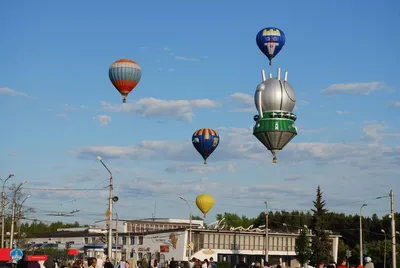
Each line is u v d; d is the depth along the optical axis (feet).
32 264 68.13
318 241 342.44
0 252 137.59
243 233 341.00
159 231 339.16
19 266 68.13
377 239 474.90
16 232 299.99
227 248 334.44
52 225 581.53
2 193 224.12
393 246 198.39
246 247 341.62
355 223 488.85
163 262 291.99
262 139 163.73
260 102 162.61
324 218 356.59
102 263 130.41
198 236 327.26
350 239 485.56
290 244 361.71
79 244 378.53
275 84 162.30
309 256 336.29
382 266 379.76
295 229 501.56
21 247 319.06
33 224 560.20
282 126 159.84
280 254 354.95
